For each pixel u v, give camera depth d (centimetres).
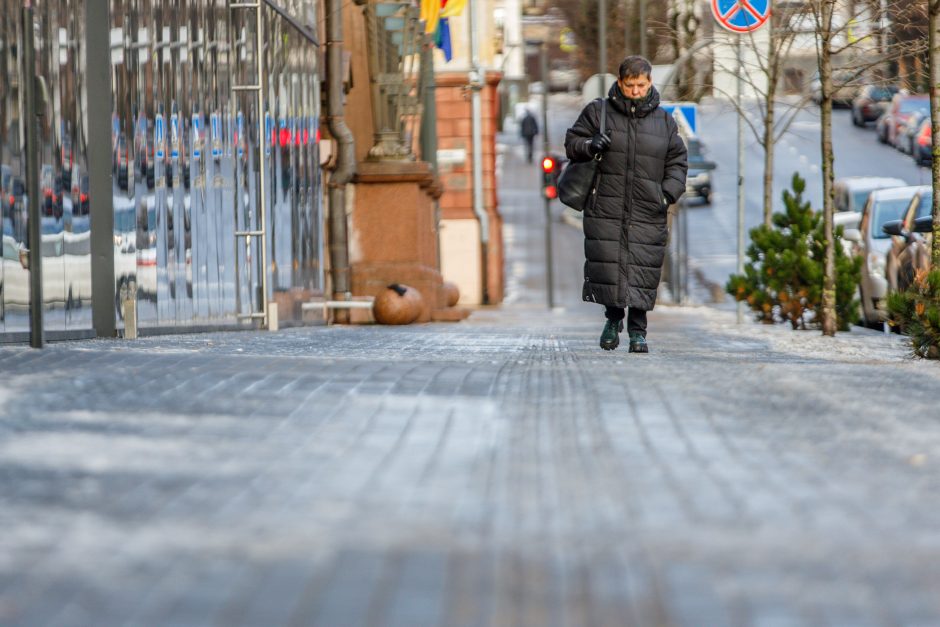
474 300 8850
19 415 1533
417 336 3934
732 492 1197
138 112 3058
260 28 3831
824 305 4075
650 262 2847
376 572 908
